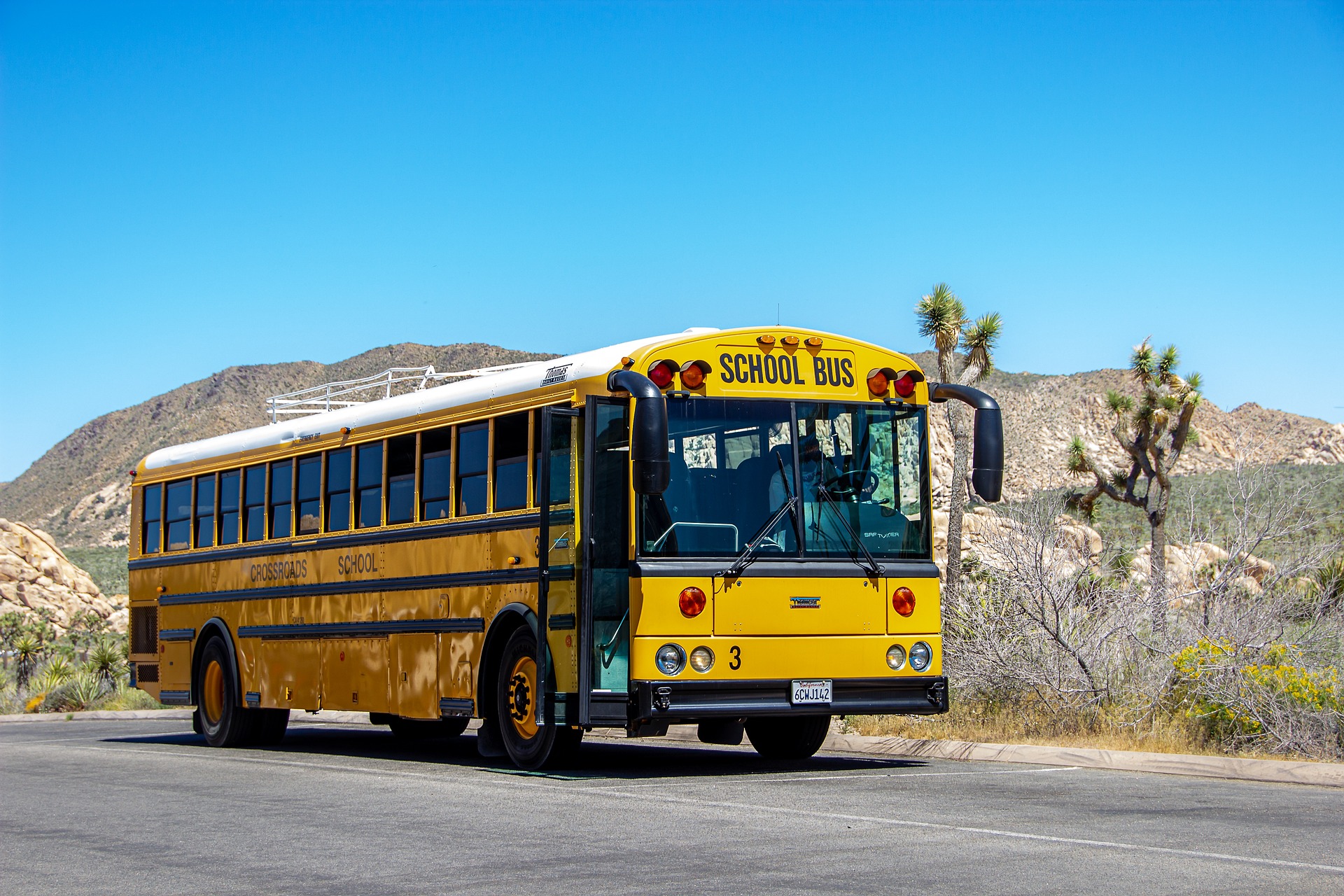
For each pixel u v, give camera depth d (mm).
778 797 10898
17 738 21125
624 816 9984
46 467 180750
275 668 17125
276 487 17328
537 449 12938
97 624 61531
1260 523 15695
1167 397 27156
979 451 12453
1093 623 15531
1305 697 13539
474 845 8859
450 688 14000
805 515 12469
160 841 9430
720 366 12445
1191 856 8156
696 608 11906
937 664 12820
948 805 10391
